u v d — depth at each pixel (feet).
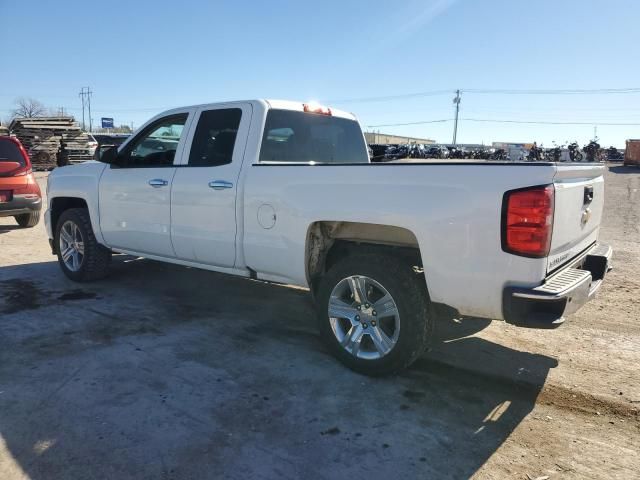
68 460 8.80
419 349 11.55
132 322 15.58
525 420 10.37
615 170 121.60
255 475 8.50
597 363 13.09
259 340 14.33
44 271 21.68
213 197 14.53
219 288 19.40
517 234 9.80
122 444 9.27
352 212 11.71
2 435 9.52
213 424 9.98
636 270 22.70
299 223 12.67
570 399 11.25
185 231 15.47
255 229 13.65
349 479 8.45
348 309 12.35
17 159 31.30
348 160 18.13
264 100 14.69
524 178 9.79
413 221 10.91
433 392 11.44
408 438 9.65
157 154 16.90
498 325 15.85
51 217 20.51
